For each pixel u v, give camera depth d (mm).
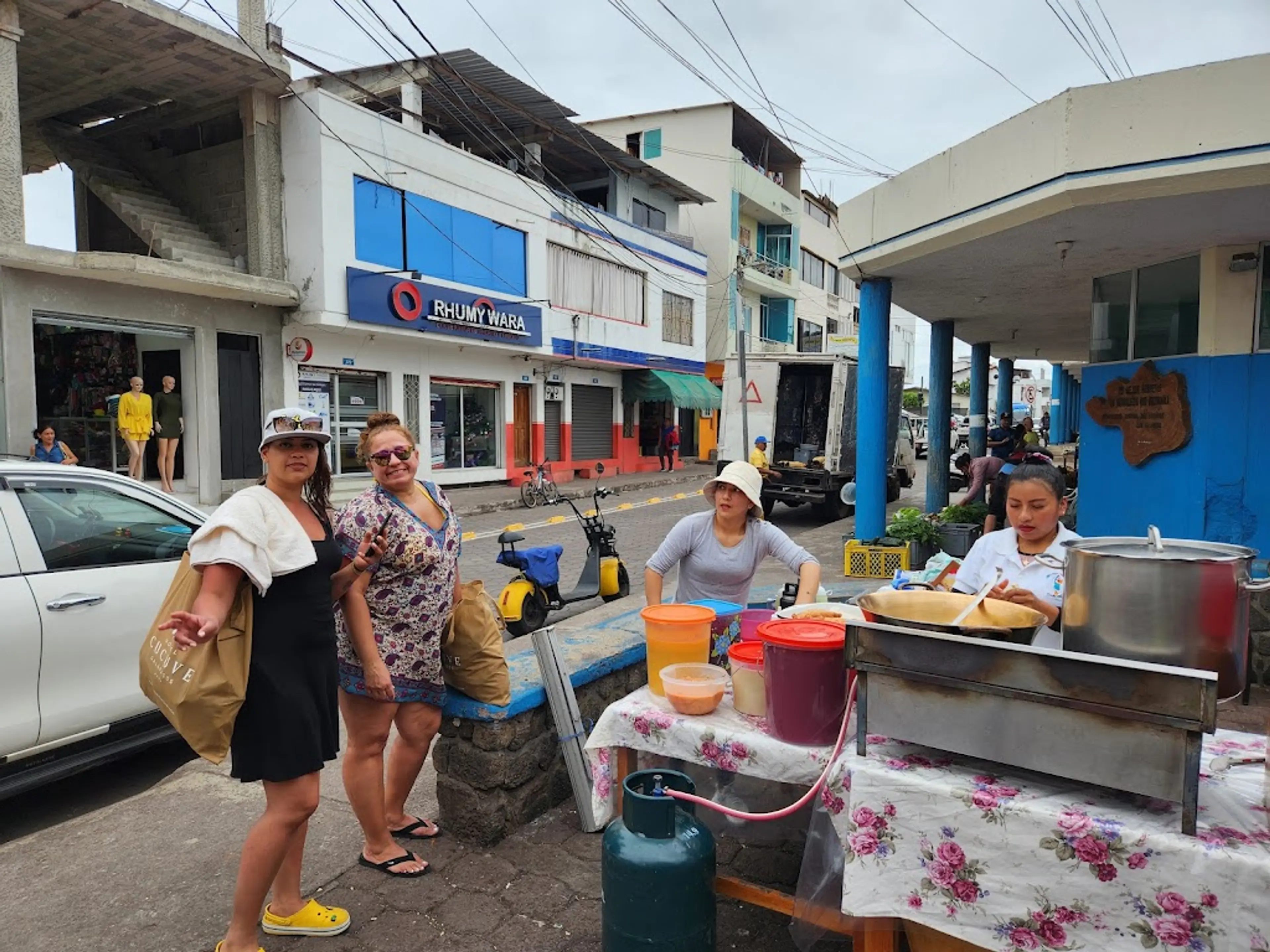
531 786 3297
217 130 14461
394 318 14664
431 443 17062
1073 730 1651
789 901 2361
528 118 18062
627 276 21922
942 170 6004
